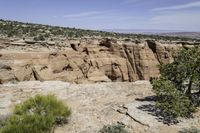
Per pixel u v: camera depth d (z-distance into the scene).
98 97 14.99
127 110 12.56
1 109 12.35
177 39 90.31
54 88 17.05
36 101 11.30
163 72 14.27
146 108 12.89
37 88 16.89
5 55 39.81
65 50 52.72
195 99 13.74
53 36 62.50
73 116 11.81
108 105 13.43
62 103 11.58
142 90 16.95
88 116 11.87
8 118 10.45
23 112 10.82
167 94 12.34
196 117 12.16
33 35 59.25
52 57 47.81
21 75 39.16
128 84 19.00
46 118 10.02
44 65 44.66
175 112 11.59
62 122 11.01
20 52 42.22
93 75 56.84
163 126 10.92
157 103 12.07
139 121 11.28
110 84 18.89
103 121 11.34
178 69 13.70
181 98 12.30
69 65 51.59
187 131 10.30
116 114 12.16
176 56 14.16
